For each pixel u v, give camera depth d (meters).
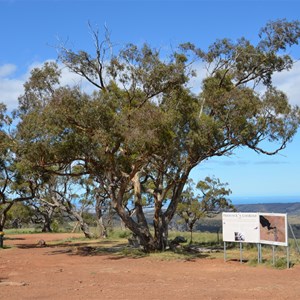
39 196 39.66
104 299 10.05
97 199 37.69
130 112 19.41
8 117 25.05
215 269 16.23
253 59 24.02
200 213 44.09
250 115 20.19
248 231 17.70
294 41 24.08
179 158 21.27
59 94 19.31
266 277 13.98
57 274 14.72
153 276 14.27
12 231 54.16
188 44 23.19
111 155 20.41
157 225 23.06
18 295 10.63
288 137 20.81
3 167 29.00
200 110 21.59
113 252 22.70
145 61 21.31
